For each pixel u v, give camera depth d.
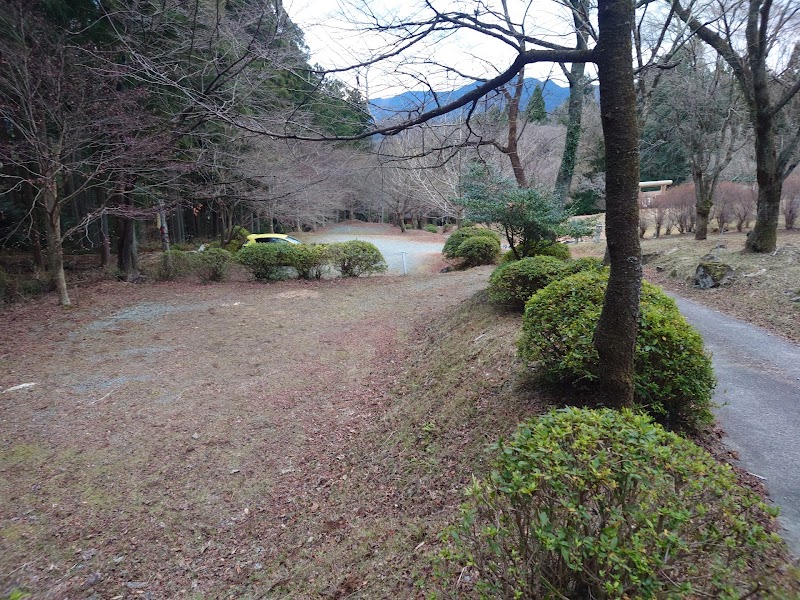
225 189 12.52
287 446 4.57
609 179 2.42
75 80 8.64
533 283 5.88
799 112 10.40
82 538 3.32
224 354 7.12
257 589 2.88
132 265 12.91
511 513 1.62
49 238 9.63
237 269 14.34
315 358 6.96
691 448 1.69
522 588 1.62
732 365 4.43
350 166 15.20
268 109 8.84
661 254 11.05
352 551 3.01
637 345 2.94
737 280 7.61
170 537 3.37
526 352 3.67
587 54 2.42
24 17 8.40
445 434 3.94
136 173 10.18
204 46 8.30
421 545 2.78
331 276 14.02
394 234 31.41
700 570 1.49
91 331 8.18
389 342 7.54
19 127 8.60
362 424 4.90
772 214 8.30
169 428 4.86
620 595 1.38
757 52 7.88
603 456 1.54
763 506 1.55
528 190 7.43
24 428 4.77
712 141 12.35
